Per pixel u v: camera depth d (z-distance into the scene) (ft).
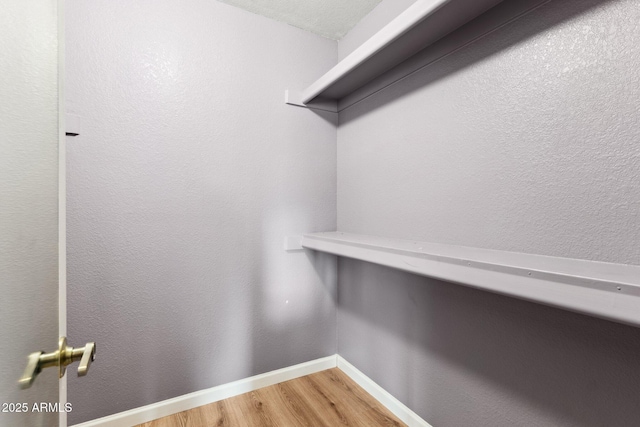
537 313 2.94
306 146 5.80
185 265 4.72
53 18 1.53
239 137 5.13
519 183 3.04
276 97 5.48
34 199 1.28
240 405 4.83
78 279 4.01
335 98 5.92
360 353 5.51
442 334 3.94
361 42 5.47
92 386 4.10
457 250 3.29
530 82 2.93
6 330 1.01
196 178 4.79
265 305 5.41
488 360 3.38
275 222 5.49
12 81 1.08
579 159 2.60
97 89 4.09
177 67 4.62
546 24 2.80
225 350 5.05
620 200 2.37
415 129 4.26
